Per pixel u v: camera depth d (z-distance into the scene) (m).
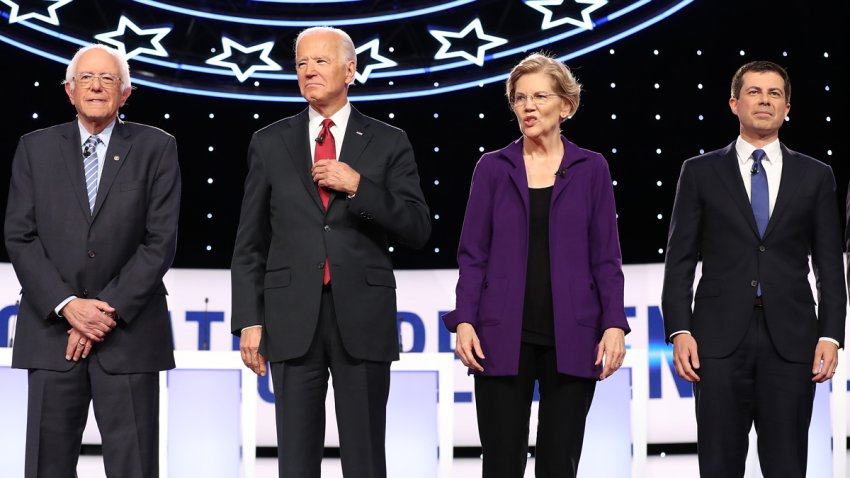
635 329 7.77
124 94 4.25
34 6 8.40
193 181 9.25
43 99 8.96
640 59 8.99
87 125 4.21
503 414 3.87
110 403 4.04
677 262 4.31
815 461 5.03
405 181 4.06
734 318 4.15
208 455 5.00
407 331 7.93
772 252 4.18
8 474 4.89
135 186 4.14
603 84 9.03
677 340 4.23
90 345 4.00
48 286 4.00
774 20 8.73
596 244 3.97
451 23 8.76
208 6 8.63
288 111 9.27
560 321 3.82
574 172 3.97
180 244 9.20
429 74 8.72
